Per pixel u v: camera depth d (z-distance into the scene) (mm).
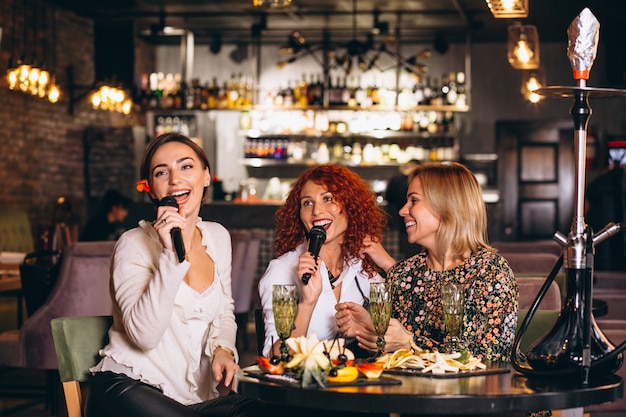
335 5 10414
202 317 3098
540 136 12172
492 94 12336
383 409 2170
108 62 10633
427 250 3049
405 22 11258
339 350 2477
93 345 3137
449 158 11992
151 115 12195
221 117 12664
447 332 2645
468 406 2160
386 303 2580
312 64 12547
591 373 2420
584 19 2500
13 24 9445
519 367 2488
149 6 10539
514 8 5555
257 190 12633
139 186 3117
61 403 4652
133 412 2859
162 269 2828
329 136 12039
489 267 2893
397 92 11266
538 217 12180
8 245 8688
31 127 9984
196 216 3135
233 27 11711
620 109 11898
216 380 3039
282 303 2572
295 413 2902
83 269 5082
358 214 3240
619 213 7480
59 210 7020
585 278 2461
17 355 5113
